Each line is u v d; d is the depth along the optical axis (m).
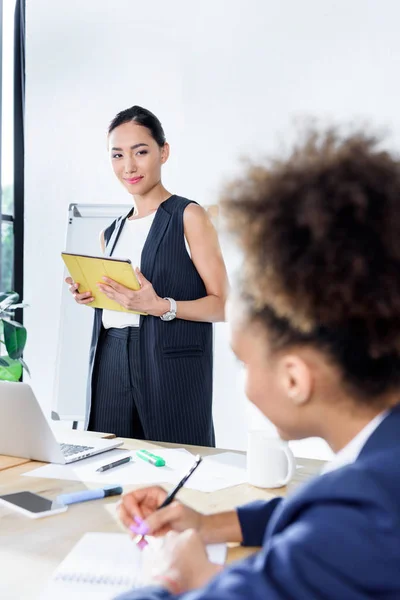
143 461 1.24
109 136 2.03
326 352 0.51
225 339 2.88
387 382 0.52
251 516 0.84
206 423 1.96
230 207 0.54
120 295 1.76
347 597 0.41
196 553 0.65
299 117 0.58
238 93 2.89
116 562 0.76
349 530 0.42
